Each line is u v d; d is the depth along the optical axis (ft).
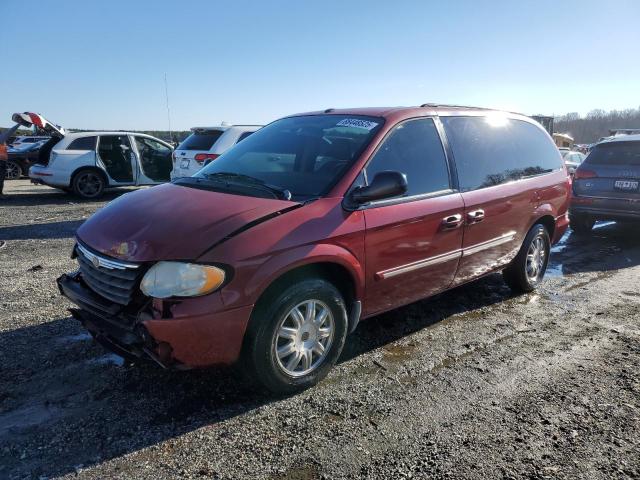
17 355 11.96
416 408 10.14
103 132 41.93
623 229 30.53
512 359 12.41
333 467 8.37
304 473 8.21
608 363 12.29
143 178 43.55
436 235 12.78
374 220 11.23
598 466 8.54
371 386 10.97
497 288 17.97
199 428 9.34
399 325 14.35
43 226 28.96
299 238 9.92
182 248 9.17
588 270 20.77
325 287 10.53
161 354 8.93
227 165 13.41
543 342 13.46
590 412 10.14
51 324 13.80
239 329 9.36
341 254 10.56
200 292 8.95
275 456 8.61
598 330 14.33
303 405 10.18
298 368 10.59
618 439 9.29
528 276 17.24
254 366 9.82
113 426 9.34
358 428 9.43
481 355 12.60
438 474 8.25
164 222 9.93
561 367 12.04
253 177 12.27
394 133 12.53
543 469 8.43
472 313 15.47
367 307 11.79
